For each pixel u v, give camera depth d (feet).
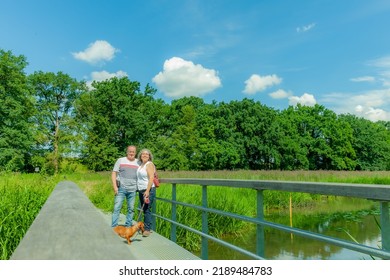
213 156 177.68
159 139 170.50
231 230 35.35
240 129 195.83
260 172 121.08
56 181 39.19
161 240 19.72
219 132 189.67
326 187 7.95
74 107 186.09
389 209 6.89
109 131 166.20
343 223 42.01
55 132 180.45
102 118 166.81
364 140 236.22
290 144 199.82
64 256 3.36
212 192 41.42
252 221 11.00
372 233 35.06
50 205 6.98
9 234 17.81
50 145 169.58
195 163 176.55
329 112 229.66
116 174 22.61
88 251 3.52
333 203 65.46
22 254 3.41
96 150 160.66
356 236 33.68
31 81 188.34
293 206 60.64
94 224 4.90
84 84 201.67
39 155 160.15
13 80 149.79
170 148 167.43
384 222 6.78
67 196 8.86
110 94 174.81
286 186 9.39
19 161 143.84
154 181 22.12
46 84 190.49
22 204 22.99
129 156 22.40
